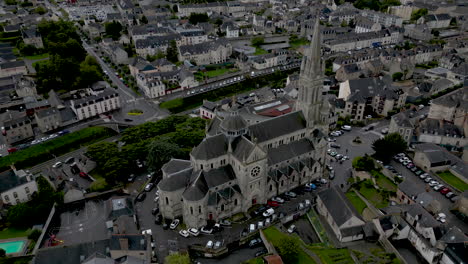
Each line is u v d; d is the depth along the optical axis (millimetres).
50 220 135500
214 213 131875
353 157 175375
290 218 136250
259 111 199625
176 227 132250
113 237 113250
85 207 144125
